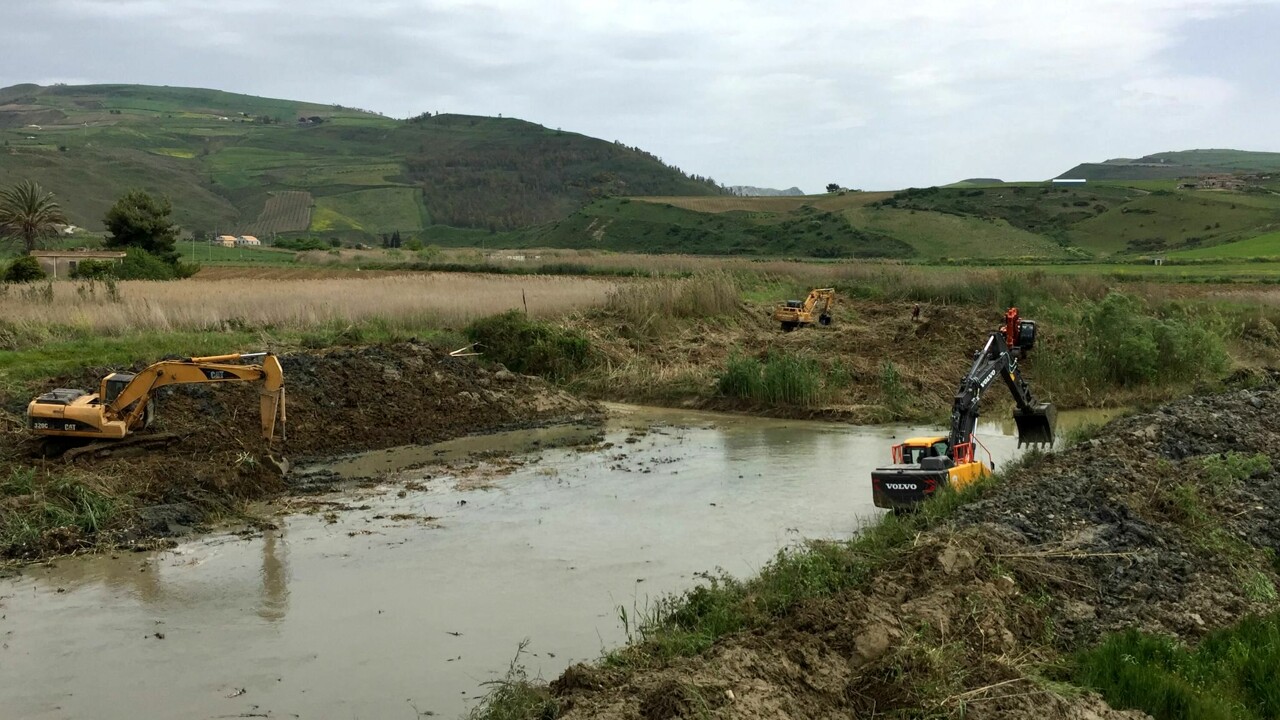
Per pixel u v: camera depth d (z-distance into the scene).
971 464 13.19
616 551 12.10
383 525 13.33
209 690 8.51
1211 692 7.72
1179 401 17.08
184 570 11.60
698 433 19.98
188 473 14.71
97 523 12.86
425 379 21.50
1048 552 10.30
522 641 9.41
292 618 10.09
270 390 15.45
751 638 8.17
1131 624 9.05
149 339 24.80
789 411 22.05
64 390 15.82
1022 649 8.51
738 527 13.07
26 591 10.96
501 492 15.06
